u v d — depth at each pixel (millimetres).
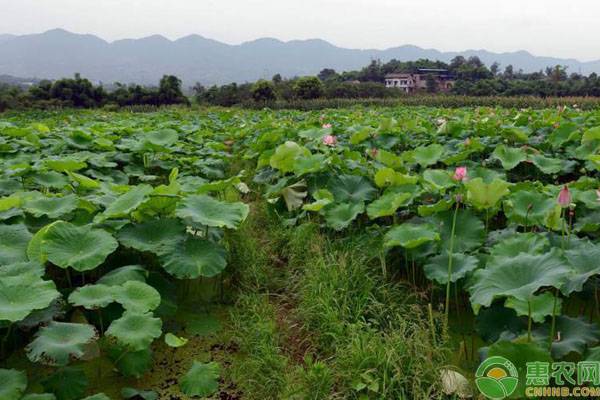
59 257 3230
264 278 4211
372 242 4148
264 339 3287
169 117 17516
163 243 3637
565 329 2807
